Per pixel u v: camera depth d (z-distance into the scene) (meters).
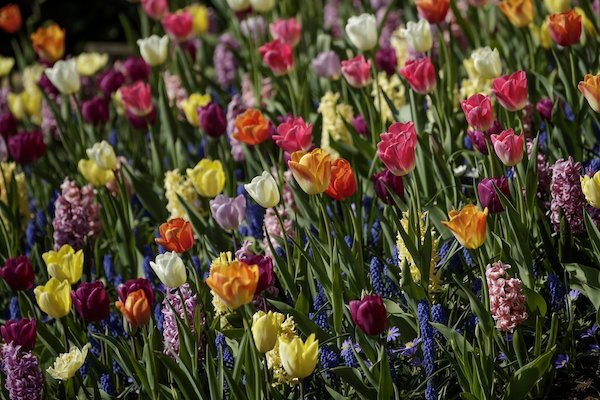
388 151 4.05
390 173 4.34
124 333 4.78
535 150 4.38
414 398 4.03
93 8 12.55
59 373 3.95
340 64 6.61
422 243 4.28
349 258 4.35
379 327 3.65
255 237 5.17
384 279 4.41
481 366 3.75
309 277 4.43
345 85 6.39
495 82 4.45
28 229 5.79
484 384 3.75
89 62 8.03
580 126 5.43
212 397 3.85
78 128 7.70
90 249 5.34
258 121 4.98
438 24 5.80
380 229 4.88
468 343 3.88
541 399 4.08
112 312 5.02
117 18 12.59
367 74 5.38
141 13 8.73
